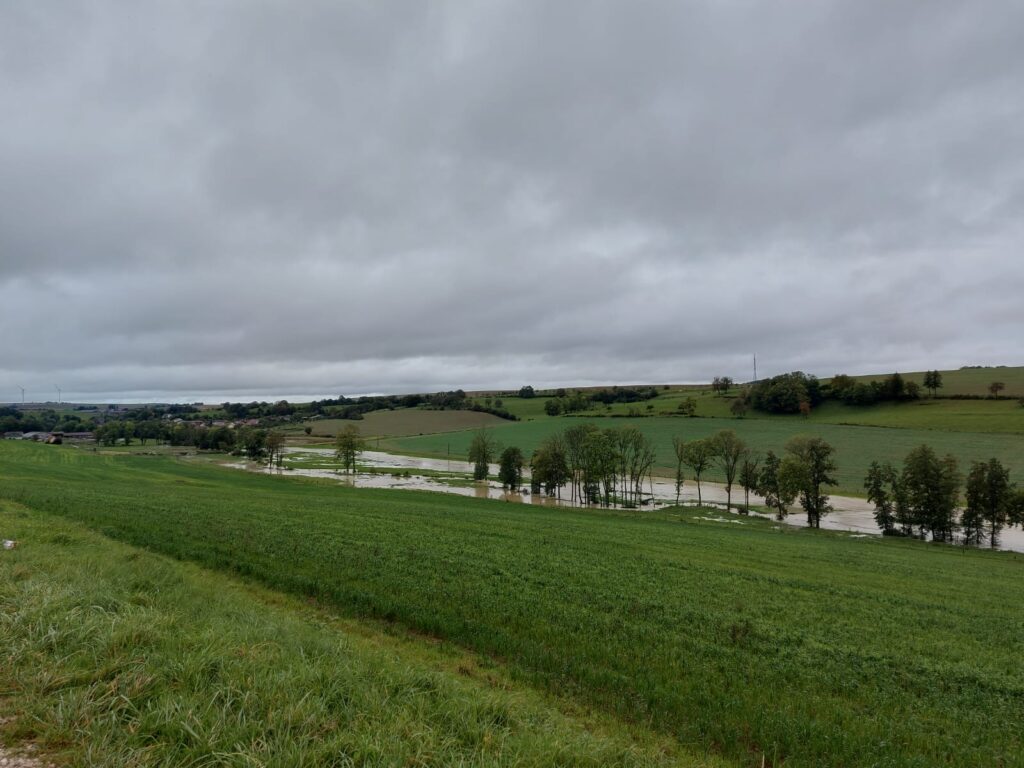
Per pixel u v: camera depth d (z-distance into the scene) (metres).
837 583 22.08
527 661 10.59
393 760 4.61
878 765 7.75
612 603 15.30
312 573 15.75
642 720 8.55
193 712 4.83
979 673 12.08
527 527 31.94
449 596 14.46
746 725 8.57
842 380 154.62
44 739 4.32
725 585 19.31
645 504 81.75
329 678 6.00
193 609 9.29
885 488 81.25
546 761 5.11
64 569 9.78
